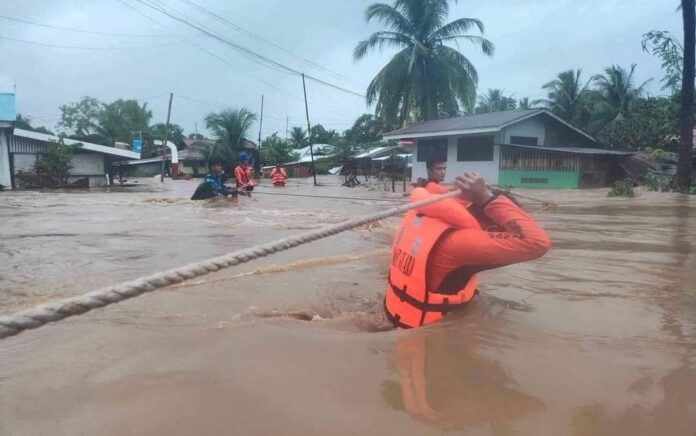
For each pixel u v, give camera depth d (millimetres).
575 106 41750
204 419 2010
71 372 2441
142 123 72750
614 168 25031
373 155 42500
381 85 35062
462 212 2969
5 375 2410
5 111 25094
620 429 1949
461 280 3125
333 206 12977
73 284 4391
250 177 16672
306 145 73562
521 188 23797
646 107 31031
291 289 4219
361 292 4152
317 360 2570
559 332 2965
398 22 35000
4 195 18609
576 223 9062
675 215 10625
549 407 2109
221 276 4695
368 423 1982
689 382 2342
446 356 2613
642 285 4242
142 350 2713
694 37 18594
